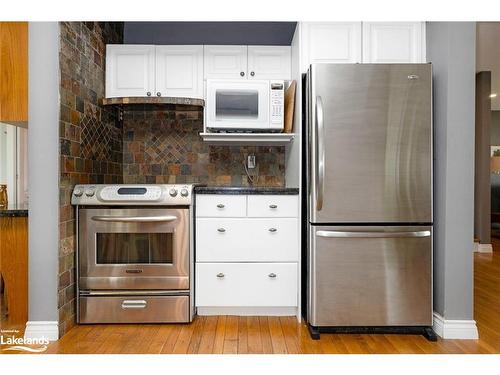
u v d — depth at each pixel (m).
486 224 4.68
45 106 1.98
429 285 2.07
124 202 2.16
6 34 2.16
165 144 2.97
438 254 2.11
